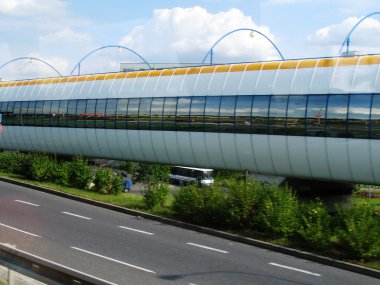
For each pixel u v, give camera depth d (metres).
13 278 7.20
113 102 30.55
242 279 10.49
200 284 9.94
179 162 27.34
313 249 13.21
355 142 20.11
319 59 21.91
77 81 33.81
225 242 14.31
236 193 15.90
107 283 5.65
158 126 27.81
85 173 25.00
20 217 16.70
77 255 11.84
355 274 11.41
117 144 30.48
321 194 23.31
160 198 19.36
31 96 36.94
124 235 14.59
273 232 14.66
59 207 19.41
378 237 12.38
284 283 10.35
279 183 22.97
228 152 24.55
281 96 22.42
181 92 26.75
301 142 21.67
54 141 35.06
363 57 20.64
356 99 20.16
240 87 24.06
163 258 12.02
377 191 36.62
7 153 32.75
